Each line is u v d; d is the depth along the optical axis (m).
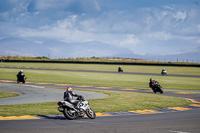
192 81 83.81
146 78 91.94
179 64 167.50
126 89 56.31
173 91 54.62
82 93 44.09
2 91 46.34
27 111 23.91
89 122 19.42
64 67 145.38
